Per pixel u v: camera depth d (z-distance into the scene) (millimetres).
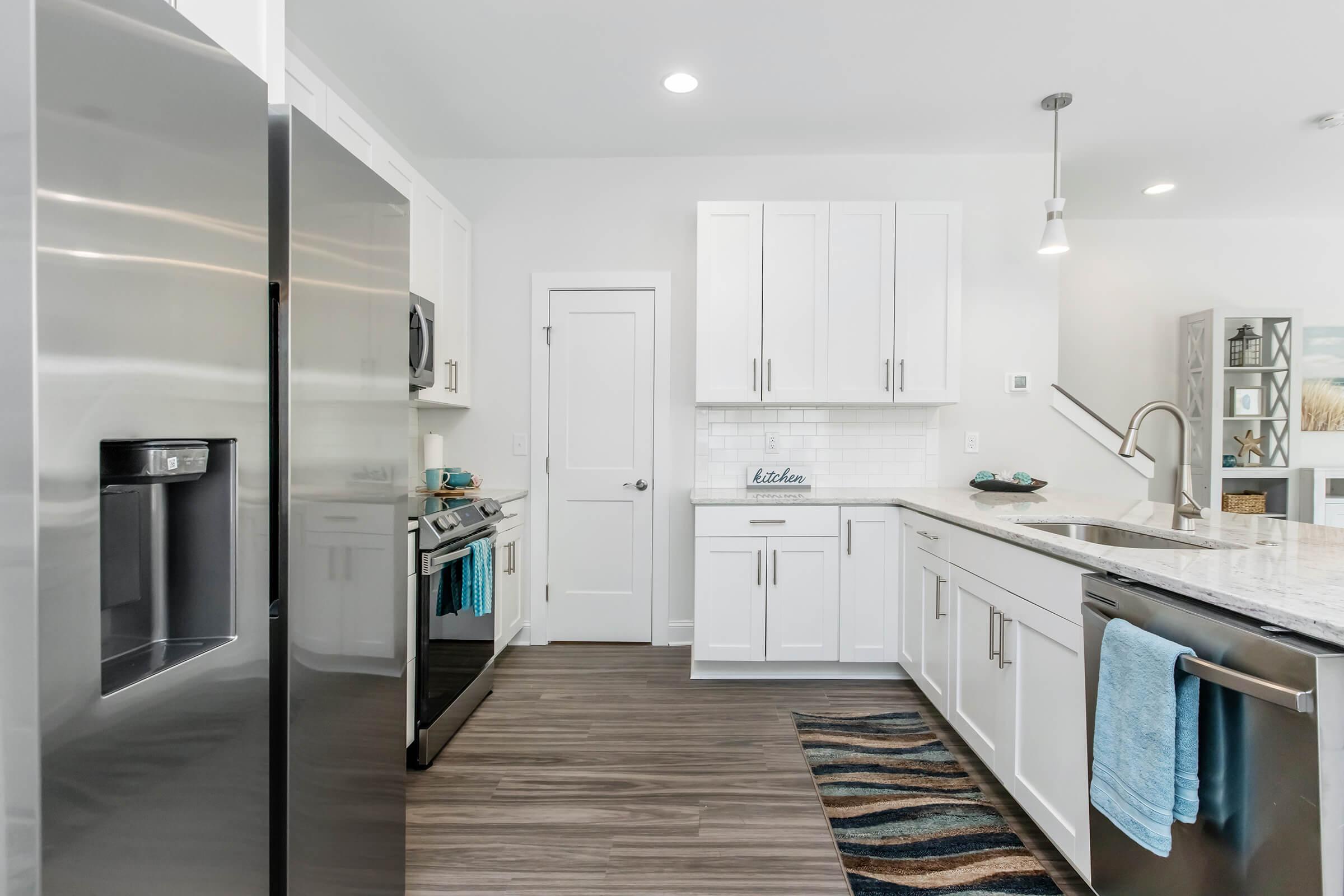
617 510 3553
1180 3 2203
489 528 2824
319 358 1155
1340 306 4469
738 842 1804
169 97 811
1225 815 1070
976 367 3510
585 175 3533
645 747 2354
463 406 3439
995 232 3484
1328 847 912
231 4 1207
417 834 1838
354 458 1283
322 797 1168
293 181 1076
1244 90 2760
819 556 2957
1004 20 2309
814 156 3490
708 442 3520
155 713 799
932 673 2527
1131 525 1951
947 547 2361
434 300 2971
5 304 637
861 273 3150
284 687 1067
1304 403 4496
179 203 828
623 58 2562
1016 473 3324
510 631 3244
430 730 2229
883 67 2615
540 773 2170
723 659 2955
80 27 689
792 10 2262
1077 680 1507
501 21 2326
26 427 641
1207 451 4246
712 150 3416
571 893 1603
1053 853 1748
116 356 734
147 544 927
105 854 727
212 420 883
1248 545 1561
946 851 1756
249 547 965
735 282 3164
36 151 642
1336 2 2184
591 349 3545
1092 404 4504
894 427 3516
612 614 3561
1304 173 3648
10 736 649
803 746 2359
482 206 3547
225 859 921
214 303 889
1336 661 902
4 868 654
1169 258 4488
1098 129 3125
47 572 654
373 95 2854
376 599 1368
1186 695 1097
